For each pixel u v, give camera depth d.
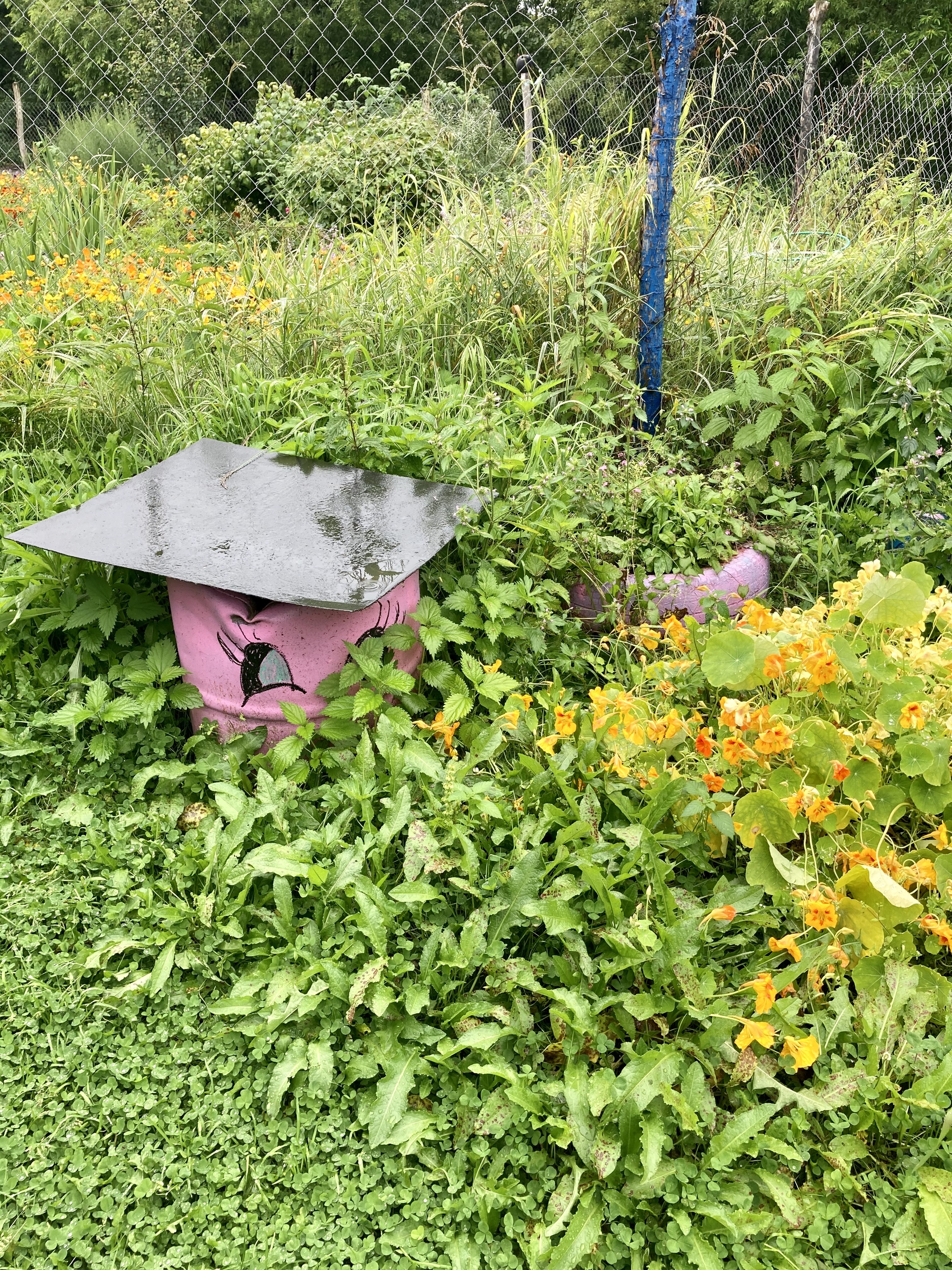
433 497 3.06
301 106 8.77
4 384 4.16
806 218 5.61
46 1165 2.02
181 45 10.33
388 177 6.83
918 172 5.37
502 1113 2.00
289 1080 2.11
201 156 8.63
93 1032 2.22
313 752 2.74
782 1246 1.85
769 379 3.97
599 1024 2.15
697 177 4.91
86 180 6.61
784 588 3.76
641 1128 1.93
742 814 2.28
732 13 13.66
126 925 2.42
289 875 2.35
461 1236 1.90
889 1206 1.89
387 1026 2.16
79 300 4.60
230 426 3.92
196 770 2.76
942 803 2.35
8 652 3.10
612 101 6.70
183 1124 2.09
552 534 3.28
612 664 3.20
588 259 4.20
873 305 4.45
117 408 4.11
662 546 3.53
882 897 2.21
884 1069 2.07
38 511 3.49
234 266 4.95
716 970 2.23
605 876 2.30
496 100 8.01
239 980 2.29
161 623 3.11
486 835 2.49
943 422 3.92
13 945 2.39
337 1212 1.94
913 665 2.53
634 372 4.21
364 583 2.50
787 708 2.46
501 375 4.28
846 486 4.07
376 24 12.68
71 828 2.68
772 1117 2.02
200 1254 1.90
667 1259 1.85
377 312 4.46
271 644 2.68
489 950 2.24
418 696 2.89
